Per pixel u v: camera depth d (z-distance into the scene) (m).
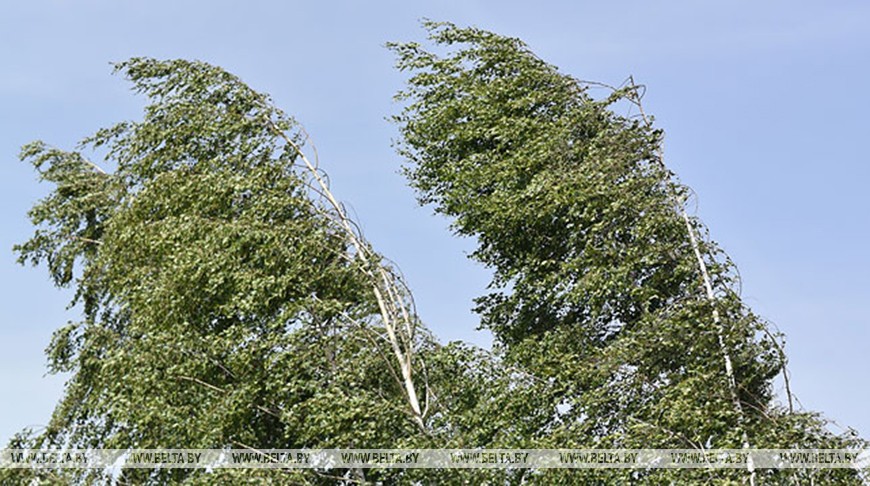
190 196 23.02
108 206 27.78
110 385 21.98
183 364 21.02
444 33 25.64
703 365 21.14
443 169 25.00
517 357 23.58
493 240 24.80
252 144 23.61
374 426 20.47
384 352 21.92
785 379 20.69
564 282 23.28
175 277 21.83
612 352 21.55
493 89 24.61
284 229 22.12
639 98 23.64
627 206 22.42
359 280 22.42
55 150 29.52
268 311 22.00
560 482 20.33
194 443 20.61
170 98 24.19
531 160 23.56
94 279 27.16
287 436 20.59
